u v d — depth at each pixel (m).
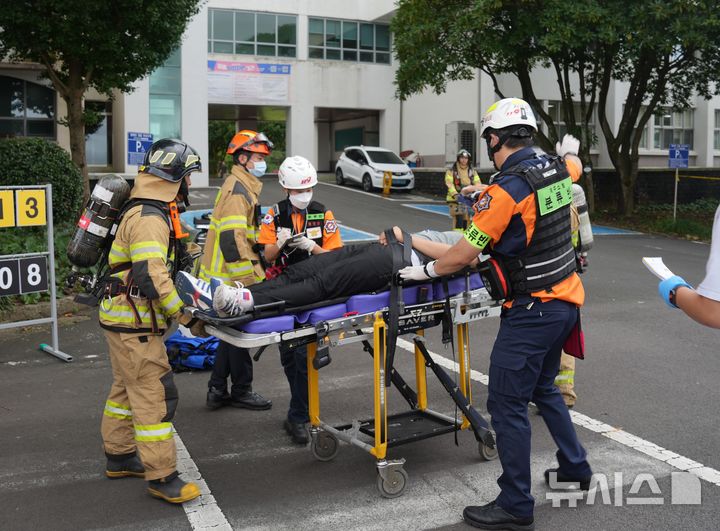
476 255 3.67
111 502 4.03
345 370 6.64
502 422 3.71
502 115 3.75
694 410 5.47
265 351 7.40
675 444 4.80
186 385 6.24
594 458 4.57
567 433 4.04
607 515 3.83
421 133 31.36
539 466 4.47
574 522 3.76
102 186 4.10
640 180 24.52
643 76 20.39
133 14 12.34
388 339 4.04
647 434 4.98
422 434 4.28
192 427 5.24
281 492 4.15
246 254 5.12
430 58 18.98
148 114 24.47
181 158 4.05
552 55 19.28
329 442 4.59
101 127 24.98
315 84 30.56
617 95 29.03
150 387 3.98
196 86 25.38
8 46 12.78
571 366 5.50
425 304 4.21
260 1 29.27
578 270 5.25
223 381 5.59
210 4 28.61
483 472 4.41
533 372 3.72
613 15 16.73
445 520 3.80
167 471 3.99
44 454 4.72
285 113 34.12
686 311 2.83
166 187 4.05
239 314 3.80
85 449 4.81
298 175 4.78
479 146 27.64
